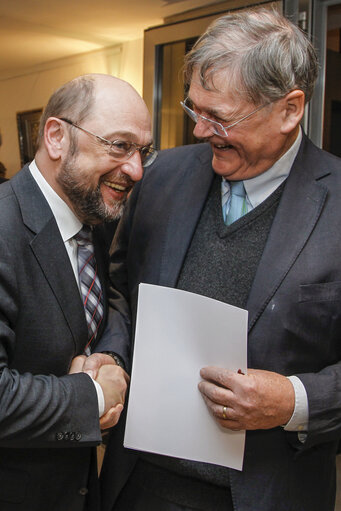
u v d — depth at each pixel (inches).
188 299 40.9
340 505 93.0
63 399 37.3
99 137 39.6
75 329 42.1
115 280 55.2
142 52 129.1
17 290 38.4
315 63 42.5
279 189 45.3
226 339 40.9
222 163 43.9
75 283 42.3
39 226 40.3
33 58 152.6
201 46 40.5
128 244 54.2
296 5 86.9
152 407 41.6
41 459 42.8
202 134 42.1
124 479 47.6
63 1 105.4
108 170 40.8
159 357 41.4
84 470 44.9
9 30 124.4
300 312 42.2
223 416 39.8
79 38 131.5
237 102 39.8
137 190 54.7
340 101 95.1
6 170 179.8
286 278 42.5
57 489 43.9
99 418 39.7
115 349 47.7
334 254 42.4
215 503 44.6
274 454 43.3
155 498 46.6
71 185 40.8
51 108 41.6
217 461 41.7
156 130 116.0
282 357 42.8
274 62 38.8
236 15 41.4
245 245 45.5
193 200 49.2
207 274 46.6
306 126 92.1
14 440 36.7
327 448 46.4
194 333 41.1
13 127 173.9
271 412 39.2
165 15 113.7
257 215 45.3
